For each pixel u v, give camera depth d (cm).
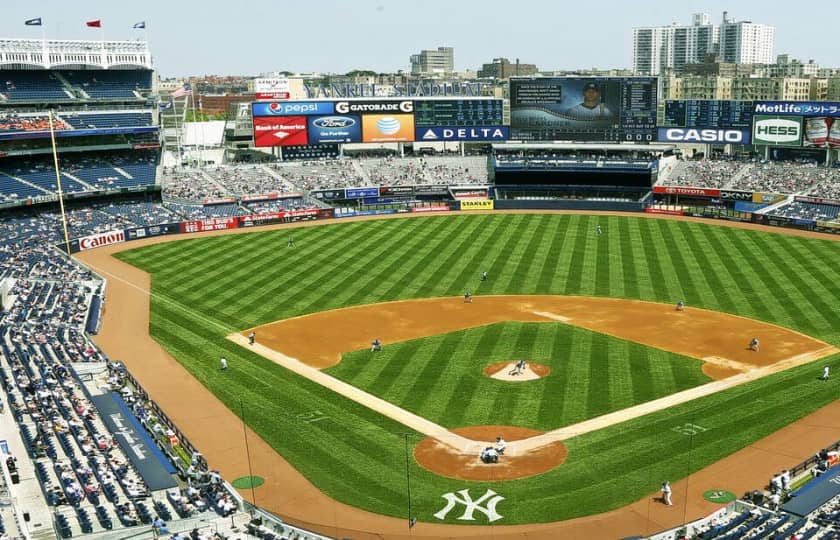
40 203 10725
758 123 11906
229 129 17138
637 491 3747
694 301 6938
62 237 9625
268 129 12688
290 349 5922
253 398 5003
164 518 3334
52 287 7450
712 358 5497
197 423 4644
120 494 3538
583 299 7062
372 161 13638
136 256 9344
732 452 4106
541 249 9150
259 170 13000
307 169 13200
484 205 12256
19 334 5884
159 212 11231
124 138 12006
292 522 3469
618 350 5691
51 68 11756
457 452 4188
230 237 10406
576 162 12625
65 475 3584
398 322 6506
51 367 5141
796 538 2994
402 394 4975
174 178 12425
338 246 9600
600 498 3697
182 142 17100
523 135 12988
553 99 12694
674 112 12406
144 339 6262
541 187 12912
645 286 7469
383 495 3781
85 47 12062
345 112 12925
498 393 4938
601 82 12456
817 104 11344
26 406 4447
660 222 10806
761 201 11150
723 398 4794
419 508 3650
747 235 9781
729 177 11956
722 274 7850
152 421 4469
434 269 8306
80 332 6209
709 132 12288
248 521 3362
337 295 7400
